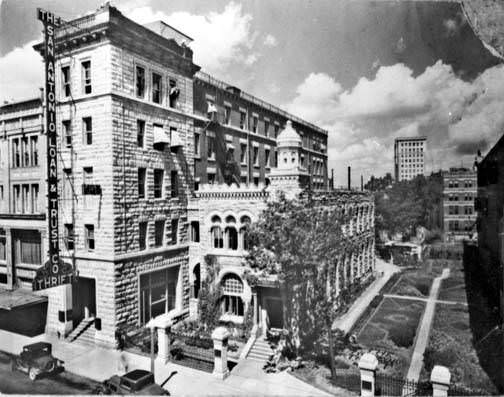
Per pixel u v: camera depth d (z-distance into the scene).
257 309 25.72
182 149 31.84
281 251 22.94
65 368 23.50
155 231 29.30
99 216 26.31
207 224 29.88
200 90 35.22
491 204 23.02
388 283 26.23
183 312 30.48
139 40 27.58
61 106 27.92
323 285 22.80
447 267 25.34
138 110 27.84
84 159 26.92
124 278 26.52
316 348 22.45
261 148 40.66
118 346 25.62
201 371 22.66
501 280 21.86
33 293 30.59
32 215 30.70
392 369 19.91
